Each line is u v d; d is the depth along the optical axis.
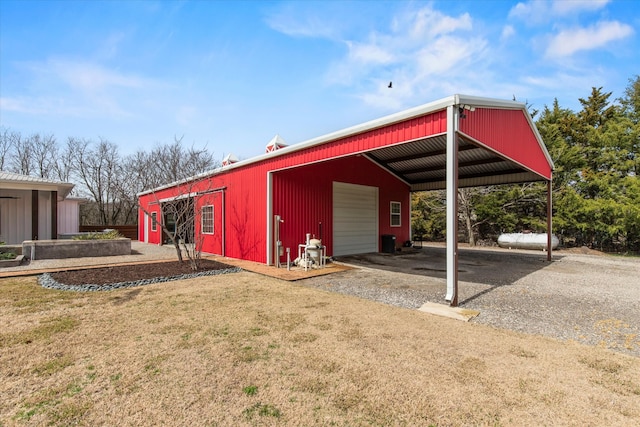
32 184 11.09
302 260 8.28
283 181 8.96
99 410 2.21
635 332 3.74
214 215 11.37
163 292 5.59
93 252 10.27
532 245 13.54
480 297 5.30
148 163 22.73
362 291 5.73
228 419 2.12
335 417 2.14
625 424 2.09
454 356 3.06
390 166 12.35
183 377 2.65
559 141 14.62
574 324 4.01
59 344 3.30
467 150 8.41
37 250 9.38
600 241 13.68
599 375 2.72
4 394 2.40
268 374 2.70
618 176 13.55
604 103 16.22
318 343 3.35
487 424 2.08
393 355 3.08
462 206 16.34
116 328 3.77
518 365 2.89
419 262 9.44
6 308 4.57
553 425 2.08
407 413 2.19
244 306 4.73
